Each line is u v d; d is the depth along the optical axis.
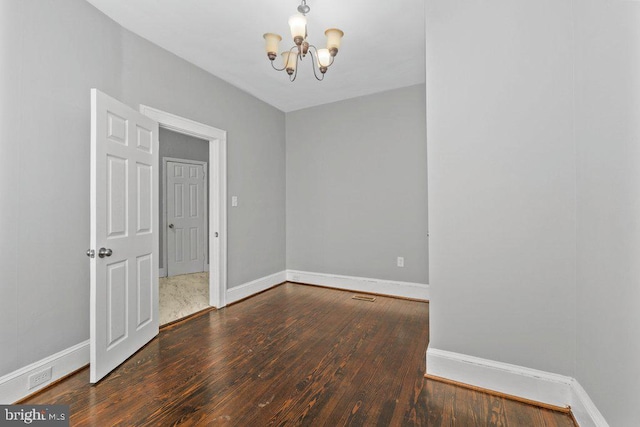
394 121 3.69
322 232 4.19
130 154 2.21
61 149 1.93
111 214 2.01
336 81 3.45
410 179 3.61
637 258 0.99
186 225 5.18
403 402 1.64
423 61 2.98
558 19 1.57
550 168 1.60
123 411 1.56
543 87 1.60
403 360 2.10
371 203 3.84
